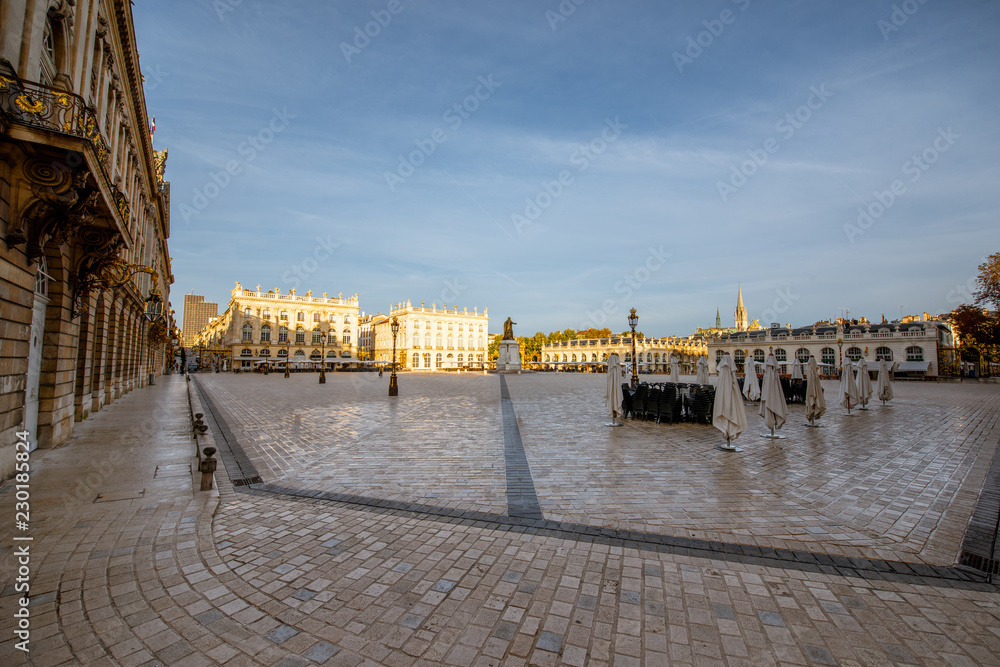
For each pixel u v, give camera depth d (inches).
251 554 198.8
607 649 135.7
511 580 176.7
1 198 267.9
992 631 145.9
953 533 225.3
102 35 526.6
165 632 143.3
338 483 310.5
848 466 356.5
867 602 162.7
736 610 156.8
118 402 813.9
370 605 159.3
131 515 242.4
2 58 273.0
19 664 125.6
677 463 363.6
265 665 129.1
